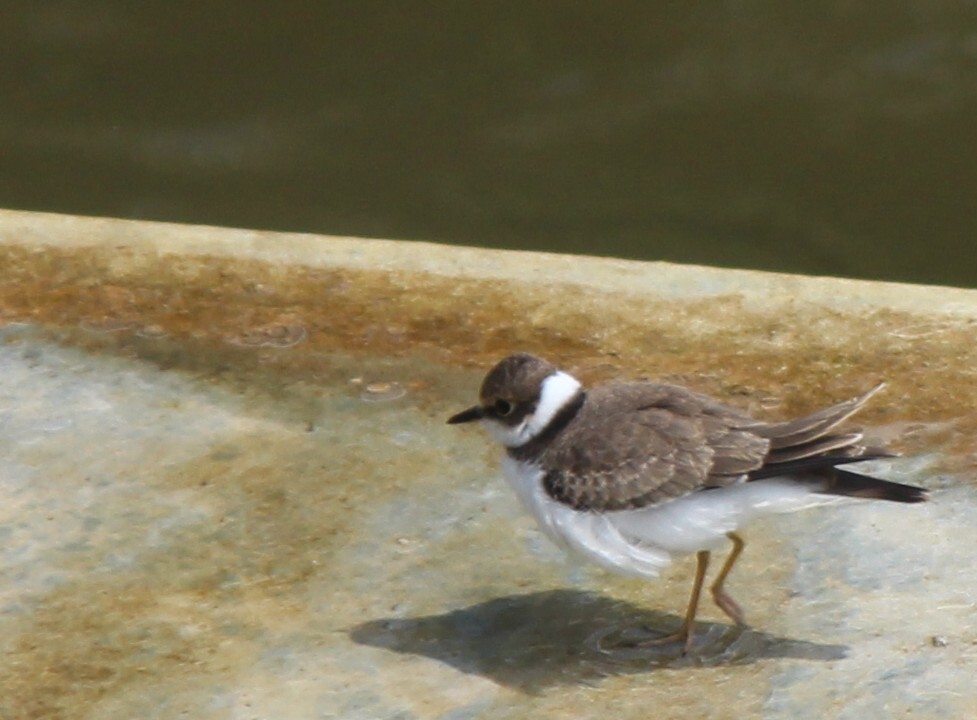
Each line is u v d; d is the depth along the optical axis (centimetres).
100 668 944
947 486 1098
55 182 2383
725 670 930
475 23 2595
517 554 1055
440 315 1320
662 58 2525
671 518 916
